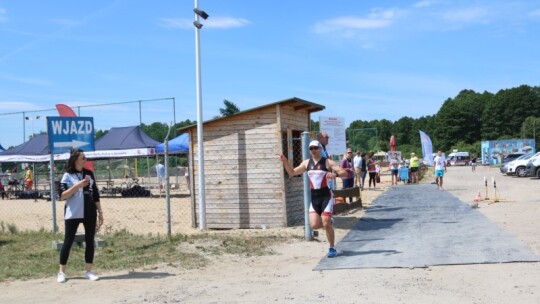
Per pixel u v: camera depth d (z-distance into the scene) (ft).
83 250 30.96
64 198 23.97
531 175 108.99
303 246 32.14
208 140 43.68
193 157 44.98
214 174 43.47
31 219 56.39
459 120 406.62
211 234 37.37
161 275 25.14
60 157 90.99
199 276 24.80
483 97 435.53
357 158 76.95
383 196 68.95
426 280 21.95
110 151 88.33
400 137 473.26
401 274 23.18
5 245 32.78
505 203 52.95
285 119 42.37
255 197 42.16
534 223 37.32
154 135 97.86
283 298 20.02
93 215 24.59
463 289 20.39
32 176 105.70
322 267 25.49
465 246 29.14
